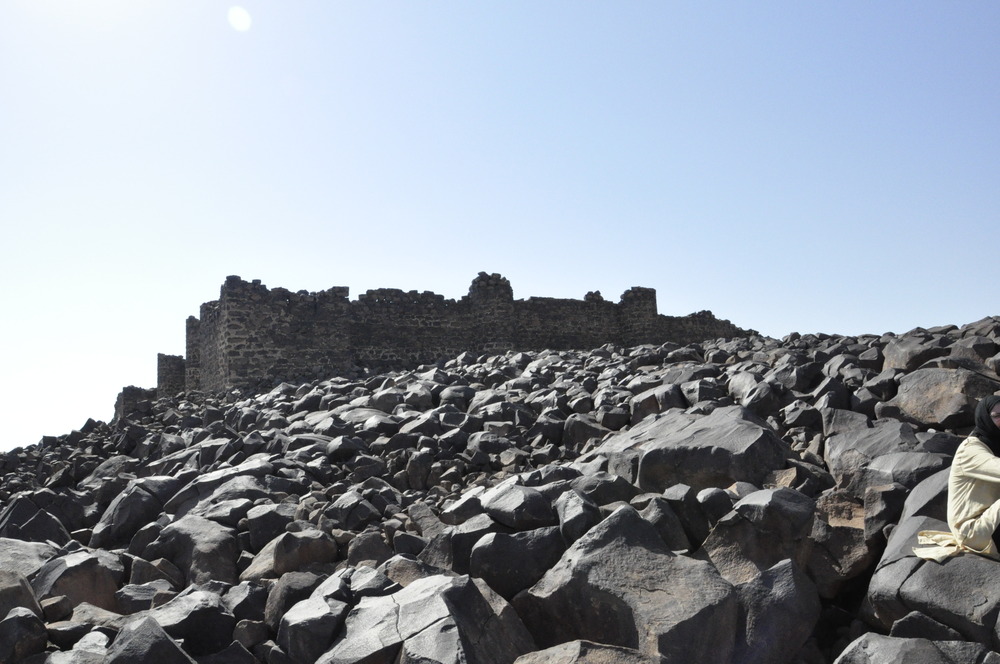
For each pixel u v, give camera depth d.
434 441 11.65
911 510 6.12
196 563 7.92
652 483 8.12
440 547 7.07
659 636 5.22
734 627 5.56
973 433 5.76
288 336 28.19
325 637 5.70
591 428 11.16
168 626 6.04
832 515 6.80
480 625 5.59
